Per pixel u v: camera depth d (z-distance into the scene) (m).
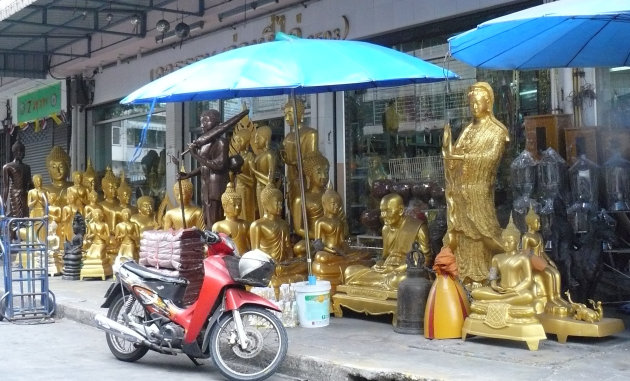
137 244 10.73
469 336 6.16
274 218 7.78
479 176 6.34
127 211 10.75
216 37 12.07
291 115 8.38
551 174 6.93
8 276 8.38
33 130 17.45
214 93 7.15
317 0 10.28
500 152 6.31
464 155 6.38
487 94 6.32
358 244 9.53
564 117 7.34
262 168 8.59
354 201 10.22
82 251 11.06
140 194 14.50
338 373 5.39
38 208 11.82
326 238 7.75
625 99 7.32
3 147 19.09
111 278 10.94
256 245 7.66
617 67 7.10
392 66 6.08
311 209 8.06
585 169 6.99
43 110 16.61
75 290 9.80
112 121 15.29
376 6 9.56
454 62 8.95
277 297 7.30
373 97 9.96
